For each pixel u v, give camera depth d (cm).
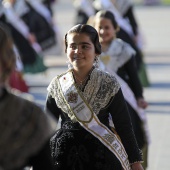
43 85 2612
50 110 962
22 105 669
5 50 659
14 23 2441
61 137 930
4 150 653
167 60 3278
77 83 942
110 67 1278
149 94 2417
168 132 1869
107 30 1285
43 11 2795
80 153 923
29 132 663
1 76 661
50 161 695
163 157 1617
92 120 928
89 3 2447
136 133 1310
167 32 4431
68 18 5416
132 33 2109
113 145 926
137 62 2136
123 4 2148
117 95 940
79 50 941
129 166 952
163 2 6894
